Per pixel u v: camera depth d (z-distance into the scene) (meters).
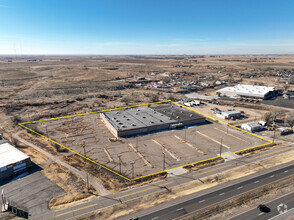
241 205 48.44
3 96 159.88
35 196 52.19
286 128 99.69
